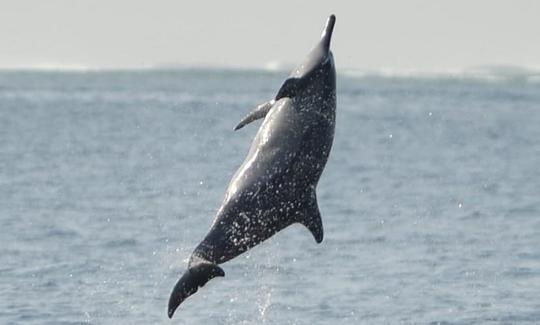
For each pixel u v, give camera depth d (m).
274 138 62.38
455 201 150.00
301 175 61.94
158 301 90.19
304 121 62.22
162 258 106.75
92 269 100.81
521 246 114.19
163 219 131.00
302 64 63.31
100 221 128.25
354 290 93.38
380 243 114.81
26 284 94.50
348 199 150.75
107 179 171.12
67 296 90.75
